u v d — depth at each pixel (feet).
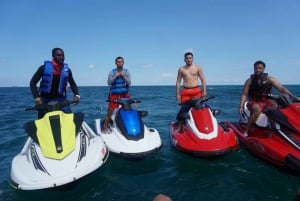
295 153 14.28
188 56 21.90
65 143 13.48
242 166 16.21
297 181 14.15
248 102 19.81
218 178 14.83
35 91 16.39
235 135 18.38
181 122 19.80
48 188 11.92
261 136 17.46
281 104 16.92
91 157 13.64
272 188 13.55
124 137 17.33
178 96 22.82
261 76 18.85
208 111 18.34
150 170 16.14
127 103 19.13
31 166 12.85
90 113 40.78
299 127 15.14
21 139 23.45
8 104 58.49
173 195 13.10
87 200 12.68
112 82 21.67
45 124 14.12
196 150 16.08
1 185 14.20
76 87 18.13
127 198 12.88
